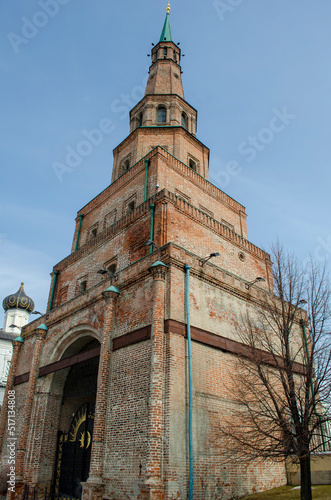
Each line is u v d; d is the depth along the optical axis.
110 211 27.30
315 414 13.27
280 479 17.02
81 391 20.69
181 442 13.46
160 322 14.99
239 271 24.31
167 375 14.11
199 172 28.36
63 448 20.30
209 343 16.33
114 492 13.95
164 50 34.16
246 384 15.34
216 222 23.95
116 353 16.69
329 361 13.52
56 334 22.33
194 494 13.14
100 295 19.52
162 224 20.62
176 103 29.73
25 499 18.81
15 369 25.42
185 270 16.83
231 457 14.86
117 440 14.73
